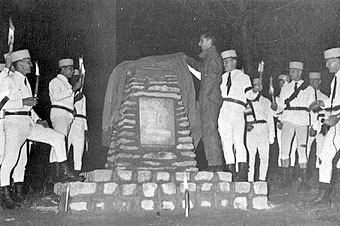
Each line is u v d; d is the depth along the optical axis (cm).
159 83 728
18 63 686
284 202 706
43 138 698
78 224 543
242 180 721
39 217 587
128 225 539
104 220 569
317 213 597
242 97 736
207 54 757
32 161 929
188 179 664
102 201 627
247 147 817
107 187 631
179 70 744
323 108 706
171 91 727
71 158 869
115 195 633
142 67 734
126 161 681
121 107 729
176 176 661
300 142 845
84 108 838
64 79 793
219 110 747
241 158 725
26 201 717
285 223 542
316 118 841
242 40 1363
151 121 708
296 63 864
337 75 657
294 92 855
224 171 740
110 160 736
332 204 650
